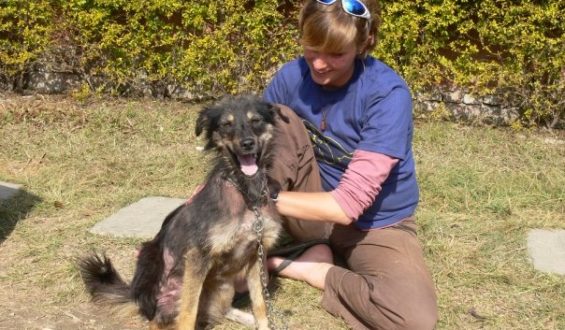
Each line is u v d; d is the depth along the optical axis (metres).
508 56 3.62
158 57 3.97
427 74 3.71
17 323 2.17
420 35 3.67
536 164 3.24
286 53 3.84
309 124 2.28
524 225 2.72
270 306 2.16
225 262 2.11
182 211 2.12
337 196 2.10
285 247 2.44
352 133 2.21
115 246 2.56
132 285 2.18
